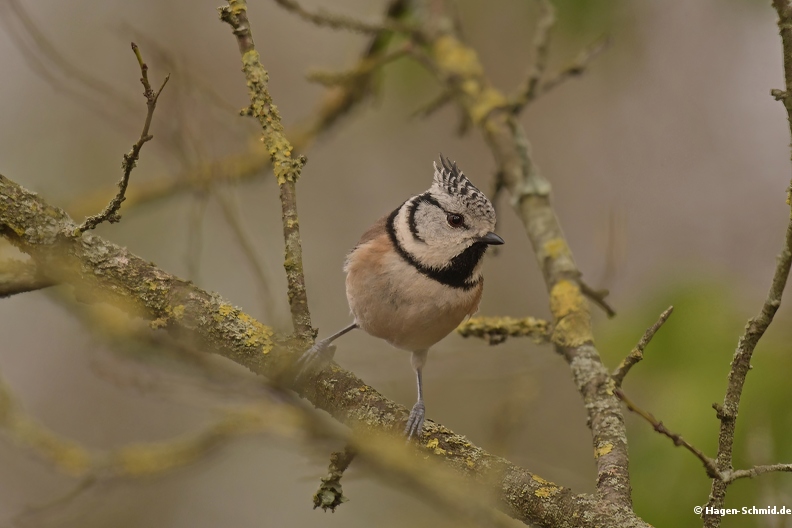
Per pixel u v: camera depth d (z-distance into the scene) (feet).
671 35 46.14
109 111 36.09
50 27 45.52
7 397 31.78
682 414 26.91
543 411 40.40
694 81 46.75
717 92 46.65
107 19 46.03
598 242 39.91
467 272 28.40
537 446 39.81
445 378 36.65
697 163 46.62
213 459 35.76
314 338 21.17
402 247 28.09
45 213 20.90
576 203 47.34
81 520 40.14
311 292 45.55
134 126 34.88
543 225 30.04
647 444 27.12
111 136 45.01
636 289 38.81
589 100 48.73
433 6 38.22
